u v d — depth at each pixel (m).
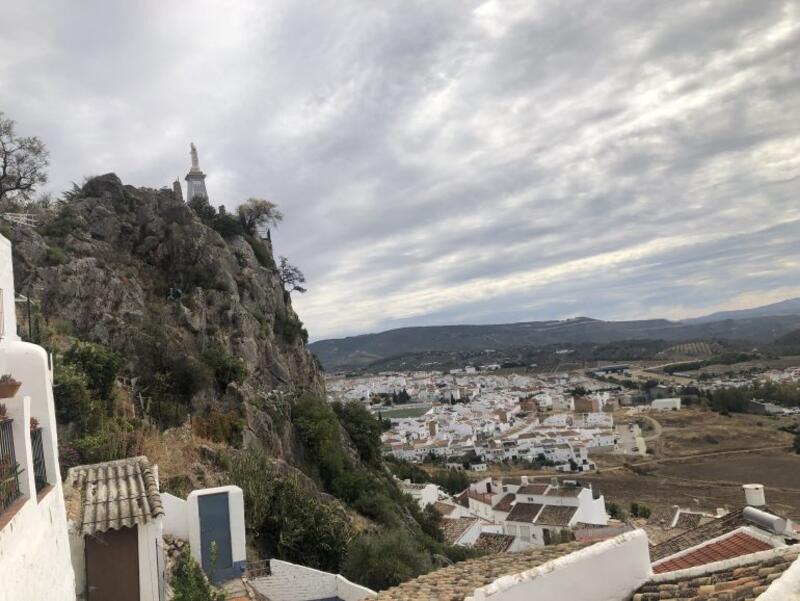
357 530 24.84
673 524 36.62
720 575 6.66
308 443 39.69
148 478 12.91
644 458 117.75
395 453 125.25
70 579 8.06
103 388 25.17
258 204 62.66
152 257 41.00
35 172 37.47
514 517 57.84
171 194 44.69
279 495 21.14
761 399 161.88
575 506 58.50
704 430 136.00
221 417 31.14
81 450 20.27
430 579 10.73
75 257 34.81
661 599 6.52
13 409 6.36
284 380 43.81
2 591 5.12
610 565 6.90
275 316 50.69
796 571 4.06
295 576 15.70
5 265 8.72
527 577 6.43
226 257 45.94
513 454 122.31
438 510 58.69
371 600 10.02
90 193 41.94
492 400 192.50
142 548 11.20
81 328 31.73
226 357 36.22
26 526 6.09
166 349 32.81
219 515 14.53
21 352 7.72
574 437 130.25
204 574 13.61
